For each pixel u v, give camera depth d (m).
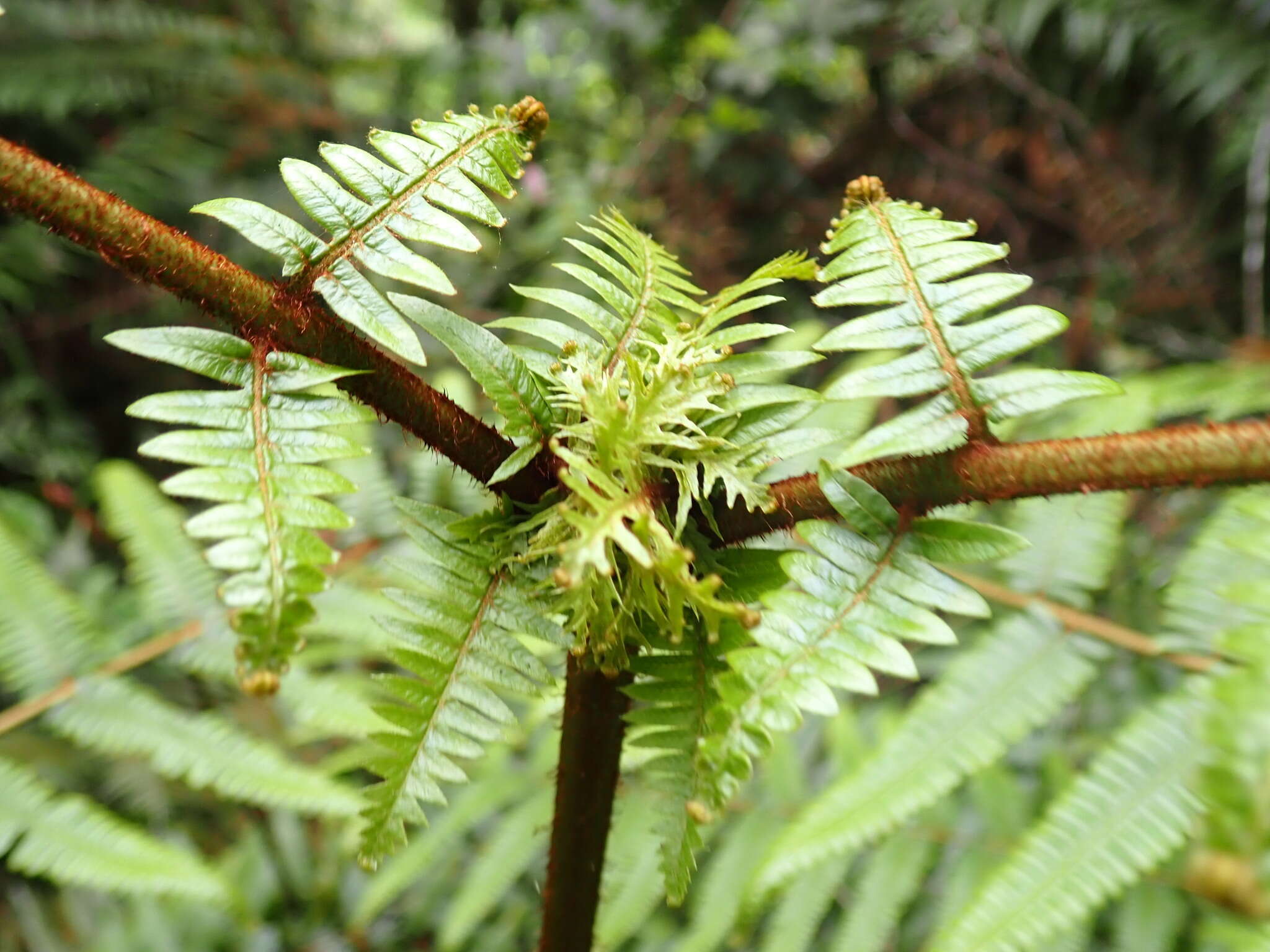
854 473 0.12
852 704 0.29
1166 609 0.23
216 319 0.11
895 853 0.21
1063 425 0.24
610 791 0.12
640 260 0.14
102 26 0.50
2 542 0.22
